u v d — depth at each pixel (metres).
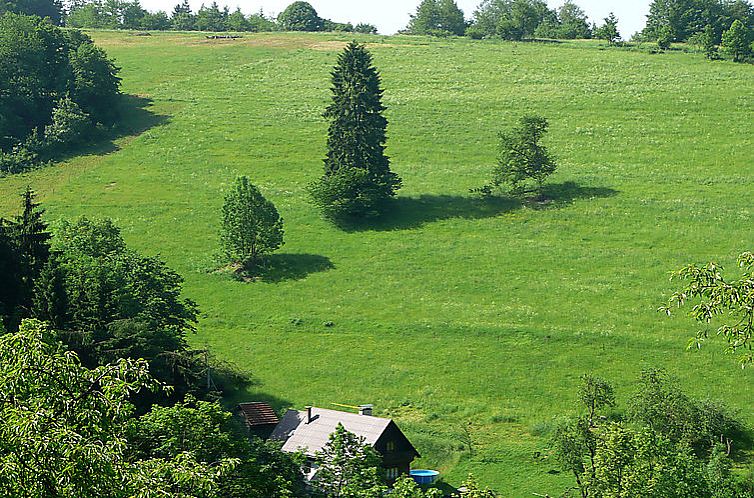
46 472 17.95
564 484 53.44
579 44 190.50
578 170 117.81
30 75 143.12
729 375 68.81
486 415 64.69
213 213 108.38
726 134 127.69
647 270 89.31
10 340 19.86
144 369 20.91
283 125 139.12
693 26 196.00
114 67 150.75
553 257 93.62
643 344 74.12
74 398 19.91
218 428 30.67
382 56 178.25
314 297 86.69
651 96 144.38
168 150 130.25
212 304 85.50
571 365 71.62
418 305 84.06
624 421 61.69
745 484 49.50
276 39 198.00
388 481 51.62
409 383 69.94
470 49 183.50
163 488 19.84
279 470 31.77
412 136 132.50
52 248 77.94
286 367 72.56
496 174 110.44
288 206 109.56
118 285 66.00
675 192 108.94
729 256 91.19
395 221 105.19
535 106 143.62
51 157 129.25
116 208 110.25
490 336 77.00
